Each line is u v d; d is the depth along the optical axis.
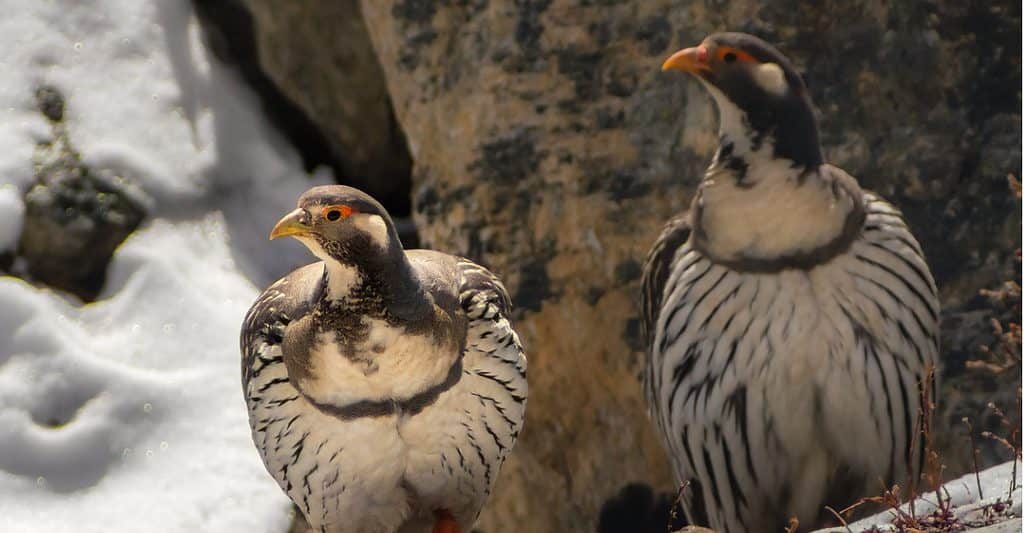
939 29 10.73
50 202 11.68
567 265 11.42
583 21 11.16
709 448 9.42
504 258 11.56
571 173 11.32
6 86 12.29
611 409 11.48
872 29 10.73
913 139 10.76
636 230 11.23
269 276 12.12
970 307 10.67
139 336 11.16
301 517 10.12
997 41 10.77
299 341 7.29
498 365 7.46
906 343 9.02
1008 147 10.70
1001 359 10.53
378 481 7.61
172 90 12.74
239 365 10.97
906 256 9.03
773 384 9.01
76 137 12.16
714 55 8.91
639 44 11.09
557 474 11.60
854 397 9.00
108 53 12.77
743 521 9.66
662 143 11.09
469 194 11.66
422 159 12.05
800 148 8.84
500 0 11.38
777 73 8.84
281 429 7.54
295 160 13.10
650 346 10.02
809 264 8.82
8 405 10.46
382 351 7.13
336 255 7.04
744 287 8.94
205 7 13.38
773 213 8.78
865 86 10.77
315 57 13.18
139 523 9.85
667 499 11.45
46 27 12.73
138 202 11.96
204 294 11.52
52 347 10.87
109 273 11.64
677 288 9.28
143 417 10.53
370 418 7.32
